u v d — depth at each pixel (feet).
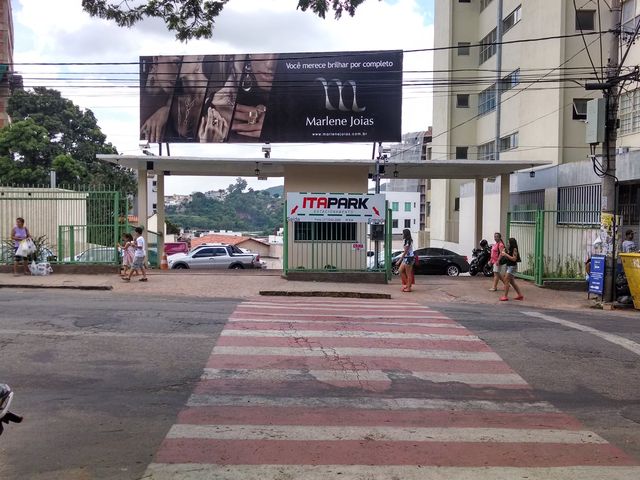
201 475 15.11
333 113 72.38
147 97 73.82
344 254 66.90
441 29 131.64
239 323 33.63
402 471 15.64
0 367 24.59
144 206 73.97
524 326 34.94
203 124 73.36
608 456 17.01
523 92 96.78
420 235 165.17
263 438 17.84
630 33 48.01
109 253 58.70
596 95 84.99
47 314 34.76
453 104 127.75
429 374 25.08
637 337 32.73
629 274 45.14
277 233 253.03
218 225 341.62
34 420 18.99
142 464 15.75
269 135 72.90
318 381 23.79
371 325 33.96
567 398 22.61
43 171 124.06
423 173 77.77
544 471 15.81
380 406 21.13
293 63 72.69
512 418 20.27
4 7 176.96
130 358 26.35
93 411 19.92
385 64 71.92
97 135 144.46
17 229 55.67
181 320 34.09
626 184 59.88
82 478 14.85
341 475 15.29
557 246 67.00
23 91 142.10
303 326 33.24
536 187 76.07
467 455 16.88
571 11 84.74
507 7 108.27
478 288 55.98
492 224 90.12
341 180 72.64
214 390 22.43
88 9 24.27
